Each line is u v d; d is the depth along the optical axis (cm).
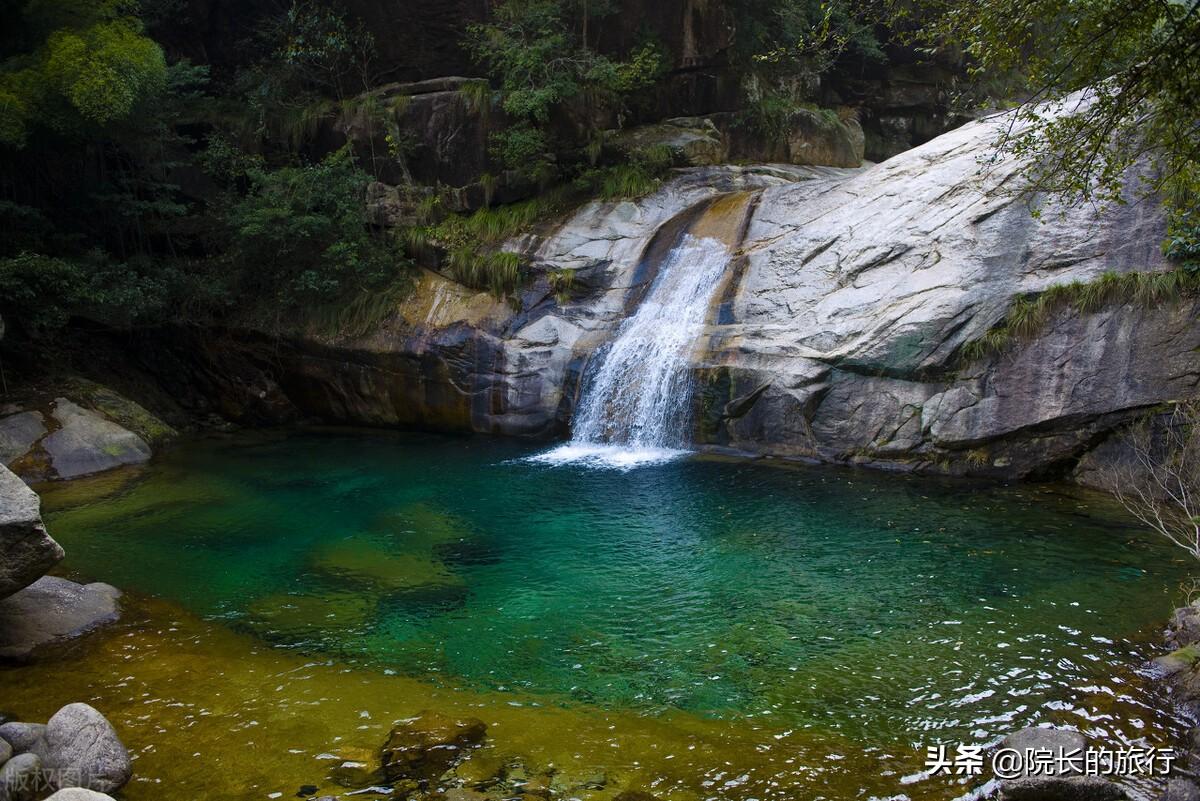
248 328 1795
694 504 1120
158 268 1734
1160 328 1077
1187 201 948
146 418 1582
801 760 538
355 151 1969
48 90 1448
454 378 1633
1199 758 526
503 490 1215
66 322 1549
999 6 702
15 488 707
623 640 731
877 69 2430
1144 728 569
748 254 1550
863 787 508
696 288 1558
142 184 1775
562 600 824
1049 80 764
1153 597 784
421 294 1756
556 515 1094
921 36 806
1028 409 1154
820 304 1392
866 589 826
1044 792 490
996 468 1184
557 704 620
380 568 926
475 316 1675
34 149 1644
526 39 1916
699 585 851
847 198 1555
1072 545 923
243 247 1792
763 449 1355
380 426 1748
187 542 1023
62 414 1466
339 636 753
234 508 1161
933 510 1058
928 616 759
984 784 509
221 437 1672
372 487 1253
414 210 1906
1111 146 1128
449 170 1919
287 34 2048
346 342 1720
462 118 1900
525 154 1830
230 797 505
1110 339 1110
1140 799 484
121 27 1534
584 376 1541
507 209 1869
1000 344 1180
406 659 704
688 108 2025
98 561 960
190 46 2167
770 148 2059
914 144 2522
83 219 1792
